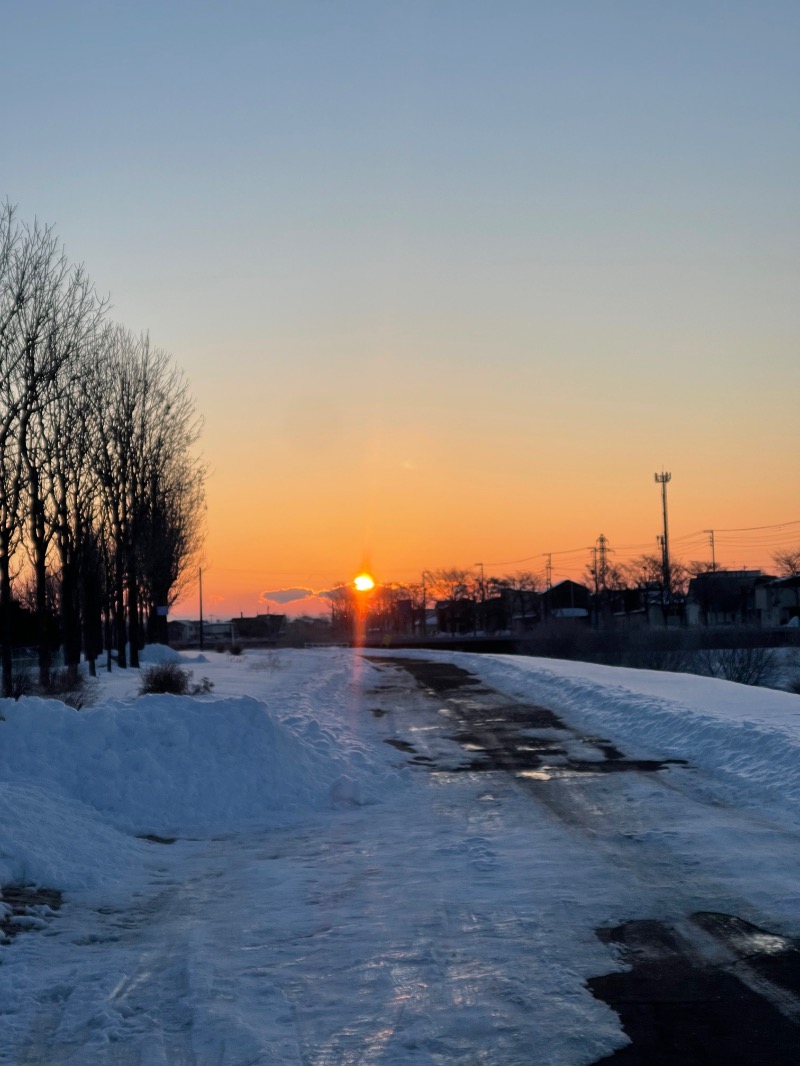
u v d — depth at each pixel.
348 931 7.96
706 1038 5.75
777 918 7.93
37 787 12.59
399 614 150.75
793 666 50.59
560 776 15.17
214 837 12.23
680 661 53.56
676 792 13.45
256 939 7.85
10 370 26.28
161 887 9.79
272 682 32.22
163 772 13.63
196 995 6.50
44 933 8.12
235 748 14.48
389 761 17.14
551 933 7.75
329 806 13.80
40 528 28.08
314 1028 6.01
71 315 29.73
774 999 6.31
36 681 27.66
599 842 10.83
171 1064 5.55
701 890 8.78
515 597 127.12
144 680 27.70
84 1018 6.23
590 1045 5.70
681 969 6.91
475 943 7.56
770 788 12.98
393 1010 6.27
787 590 86.69
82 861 10.19
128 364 42.09
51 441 30.64
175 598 58.12
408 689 32.19
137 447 41.78
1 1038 5.97
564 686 27.81
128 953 7.57
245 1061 5.53
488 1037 5.84
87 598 39.06
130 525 41.69
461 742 19.45
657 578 103.69
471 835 11.45
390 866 10.20
